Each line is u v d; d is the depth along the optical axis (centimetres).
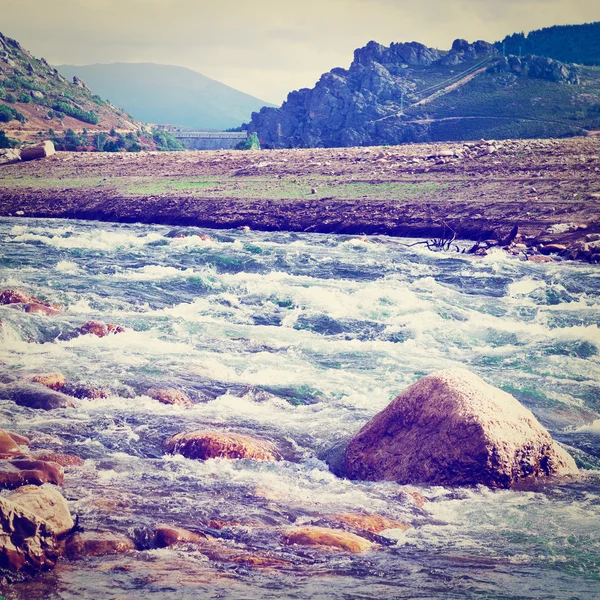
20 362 1759
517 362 1906
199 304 2452
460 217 4194
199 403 1591
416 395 1318
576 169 4950
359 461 1313
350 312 2356
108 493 1143
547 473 1284
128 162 6656
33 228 4375
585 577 945
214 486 1198
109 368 1744
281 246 3703
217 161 6334
